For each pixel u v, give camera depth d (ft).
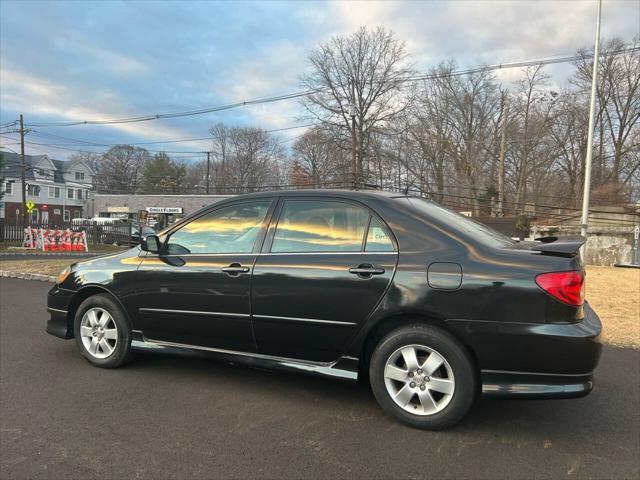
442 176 147.74
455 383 11.13
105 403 12.96
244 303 13.21
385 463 9.98
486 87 143.74
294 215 13.41
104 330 15.69
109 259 15.88
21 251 77.00
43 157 223.51
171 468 9.70
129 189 266.77
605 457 10.37
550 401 13.55
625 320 23.76
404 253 11.74
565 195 143.13
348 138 144.46
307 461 10.02
